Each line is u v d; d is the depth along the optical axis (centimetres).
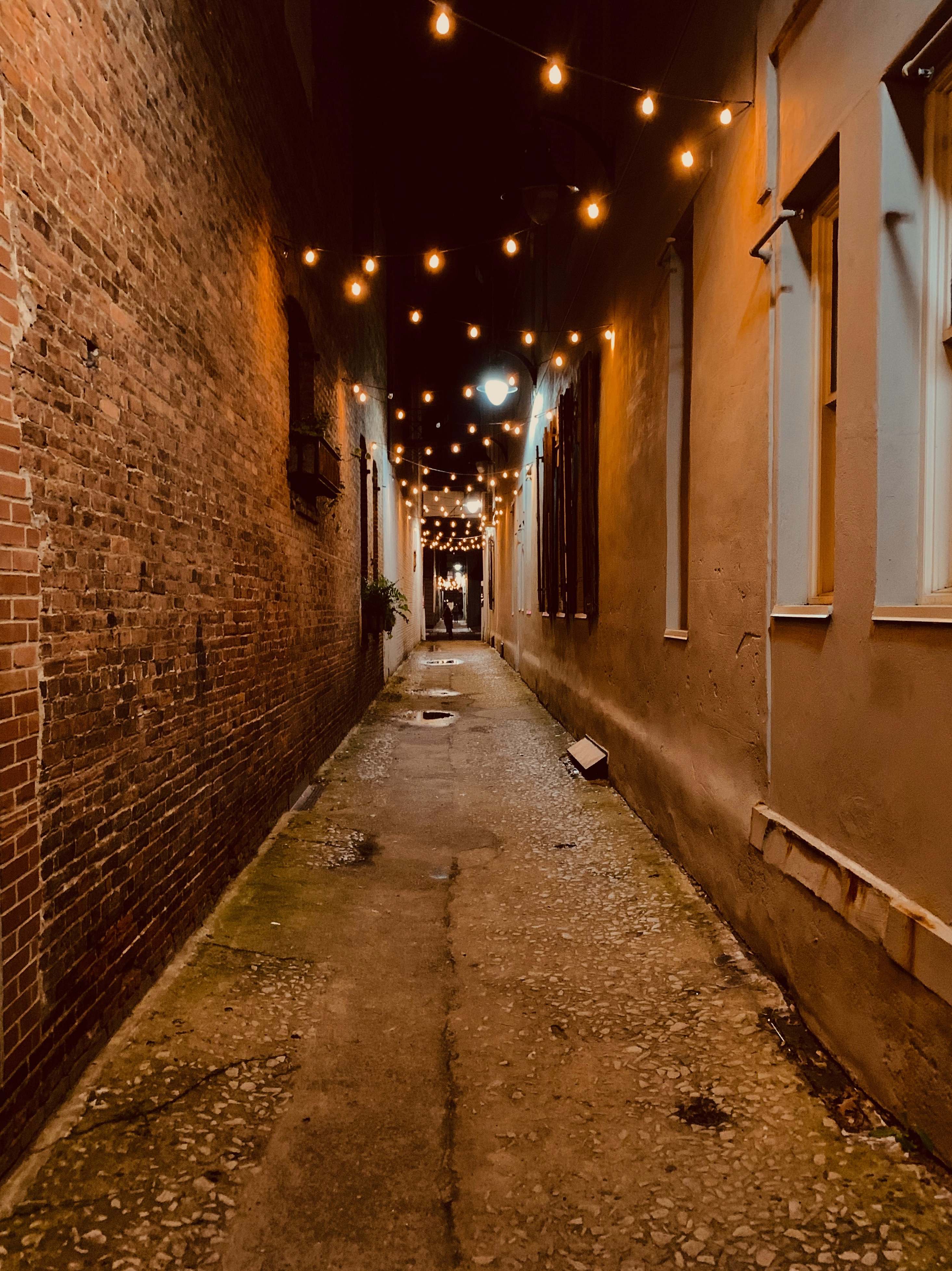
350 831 564
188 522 370
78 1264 187
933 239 240
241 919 397
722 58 400
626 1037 293
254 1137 235
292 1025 302
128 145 300
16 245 219
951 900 212
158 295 332
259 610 512
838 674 277
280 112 572
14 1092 217
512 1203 208
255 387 500
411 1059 279
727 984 330
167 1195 210
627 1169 221
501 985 337
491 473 2331
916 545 243
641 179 584
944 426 238
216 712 415
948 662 212
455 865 496
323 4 756
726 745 398
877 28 248
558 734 964
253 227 496
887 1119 236
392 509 1689
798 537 331
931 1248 189
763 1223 199
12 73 217
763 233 348
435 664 2041
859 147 259
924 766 224
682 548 519
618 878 464
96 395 271
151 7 323
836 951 270
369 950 371
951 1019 207
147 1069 266
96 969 271
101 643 274
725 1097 254
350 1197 211
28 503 224
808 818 302
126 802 296
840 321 274
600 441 762
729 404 395
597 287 757
